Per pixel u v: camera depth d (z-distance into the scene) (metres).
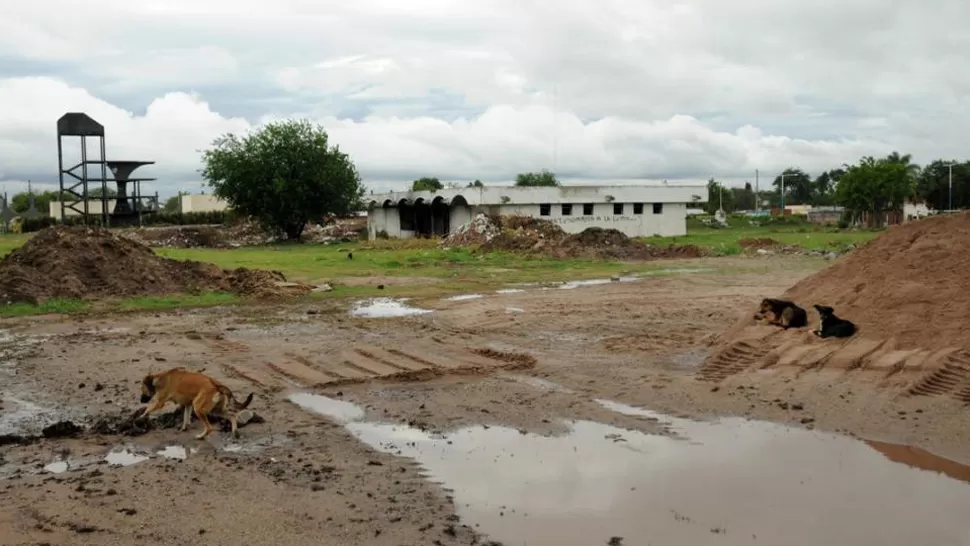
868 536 6.00
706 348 13.63
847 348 11.38
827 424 8.95
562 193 51.66
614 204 53.59
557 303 20.41
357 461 7.86
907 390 9.70
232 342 14.96
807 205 143.38
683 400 10.18
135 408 9.91
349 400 10.48
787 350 11.81
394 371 12.06
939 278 12.12
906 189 70.88
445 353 13.70
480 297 22.23
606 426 9.12
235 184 56.81
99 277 22.14
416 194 56.47
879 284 12.76
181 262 24.50
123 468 7.55
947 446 8.06
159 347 14.44
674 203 55.59
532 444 8.46
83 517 6.28
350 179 59.53
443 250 40.56
